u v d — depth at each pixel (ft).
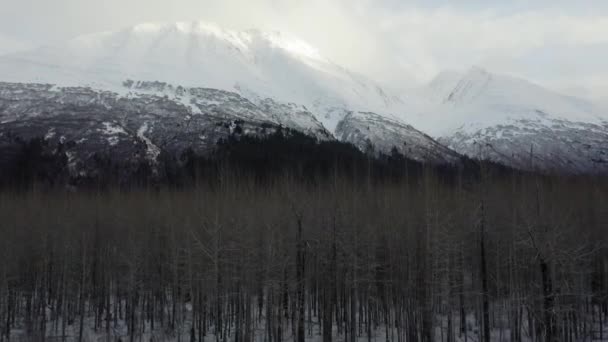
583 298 162.30
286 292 142.31
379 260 160.25
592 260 156.25
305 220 152.87
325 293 157.79
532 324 153.58
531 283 138.62
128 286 166.81
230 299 165.48
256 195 180.45
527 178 176.76
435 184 162.09
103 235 192.65
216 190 194.29
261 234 147.74
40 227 180.04
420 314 142.82
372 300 162.61
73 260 174.50
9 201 216.13
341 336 160.97
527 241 126.72
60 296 172.86
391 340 151.53
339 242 147.84
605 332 156.87
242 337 143.84
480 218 133.28
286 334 156.97
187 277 160.86
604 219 167.73
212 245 144.77
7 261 156.04
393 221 158.51
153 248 183.01
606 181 226.17
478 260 164.96
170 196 220.43
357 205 163.53
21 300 191.11
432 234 134.10
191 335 141.69
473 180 150.30
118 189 244.22
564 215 151.43
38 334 154.30
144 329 166.40
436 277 127.95
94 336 163.94
